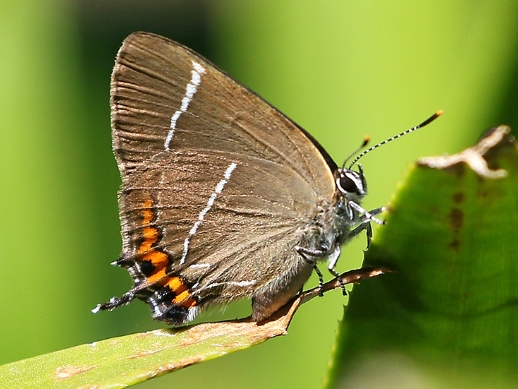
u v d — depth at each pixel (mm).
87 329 209
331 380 198
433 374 198
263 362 207
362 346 198
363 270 197
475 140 203
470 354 197
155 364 200
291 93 211
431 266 196
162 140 213
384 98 206
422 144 206
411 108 206
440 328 197
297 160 213
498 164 193
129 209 213
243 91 211
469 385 197
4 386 199
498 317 196
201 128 213
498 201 193
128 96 212
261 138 213
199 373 211
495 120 202
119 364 200
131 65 212
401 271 197
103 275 212
